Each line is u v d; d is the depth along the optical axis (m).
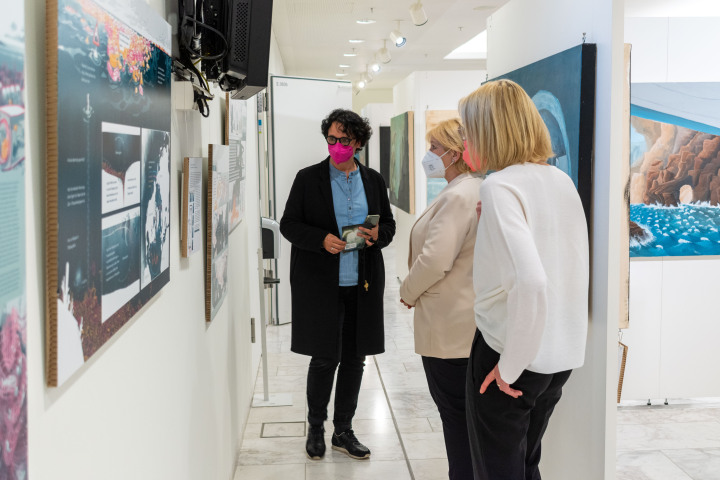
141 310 1.39
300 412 3.96
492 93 1.89
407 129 7.31
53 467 0.91
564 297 1.86
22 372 0.76
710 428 3.68
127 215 1.20
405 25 8.66
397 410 4.00
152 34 1.37
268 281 4.12
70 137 0.90
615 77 2.15
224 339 2.81
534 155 1.90
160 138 1.46
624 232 3.32
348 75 14.64
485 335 1.87
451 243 2.35
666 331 3.94
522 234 1.71
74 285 0.93
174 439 1.75
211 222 2.14
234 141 2.97
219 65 1.95
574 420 2.45
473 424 1.96
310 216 3.14
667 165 3.79
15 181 0.74
